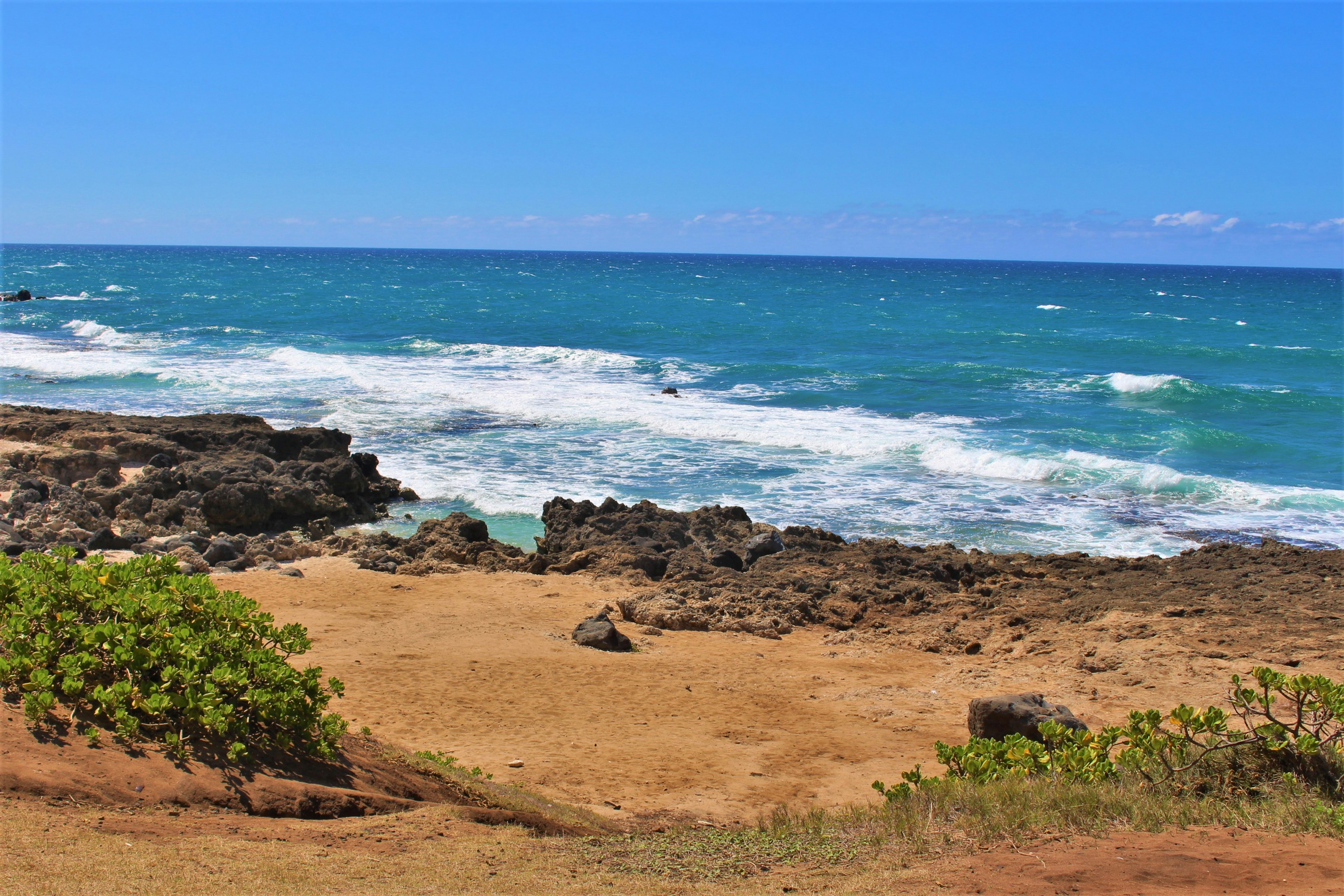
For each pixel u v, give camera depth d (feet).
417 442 94.99
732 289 393.50
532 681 41.06
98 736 20.85
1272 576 53.11
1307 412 115.14
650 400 117.50
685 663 44.73
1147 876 17.58
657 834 24.50
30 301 262.47
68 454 73.72
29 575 24.93
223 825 19.30
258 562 60.18
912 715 38.75
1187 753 25.81
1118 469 83.56
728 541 64.64
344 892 16.89
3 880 15.33
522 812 25.39
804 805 29.99
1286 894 16.38
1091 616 49.42
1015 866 18.81
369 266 618.03
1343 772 23.56
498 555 61.98
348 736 28.53
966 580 57.00
